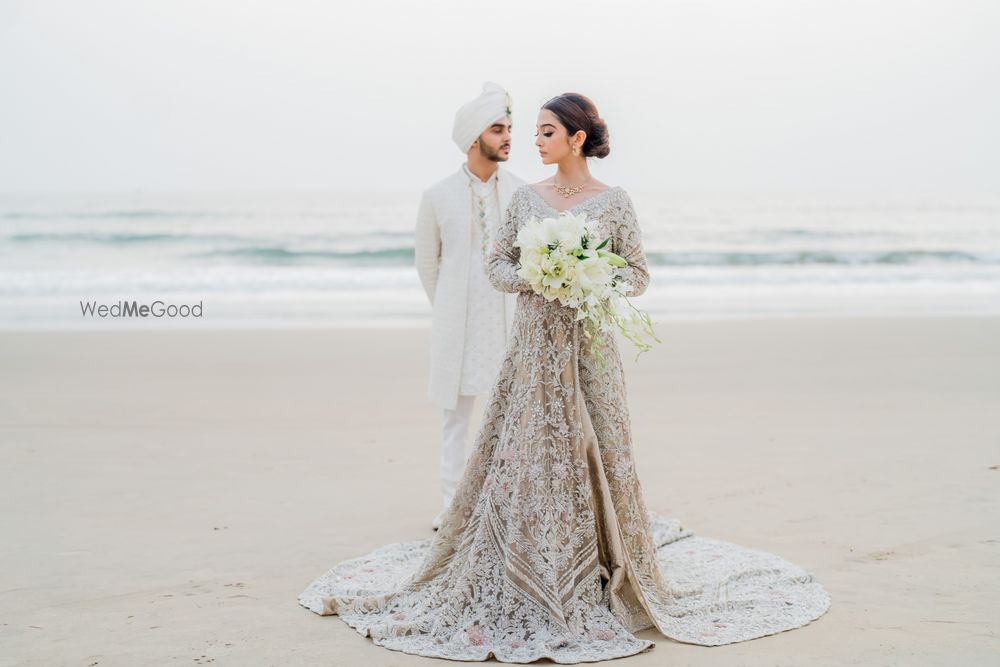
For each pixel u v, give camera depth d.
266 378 9.74
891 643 3.48
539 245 3.58
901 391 9.00
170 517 5.26
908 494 5.67
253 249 27.36
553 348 3.73
